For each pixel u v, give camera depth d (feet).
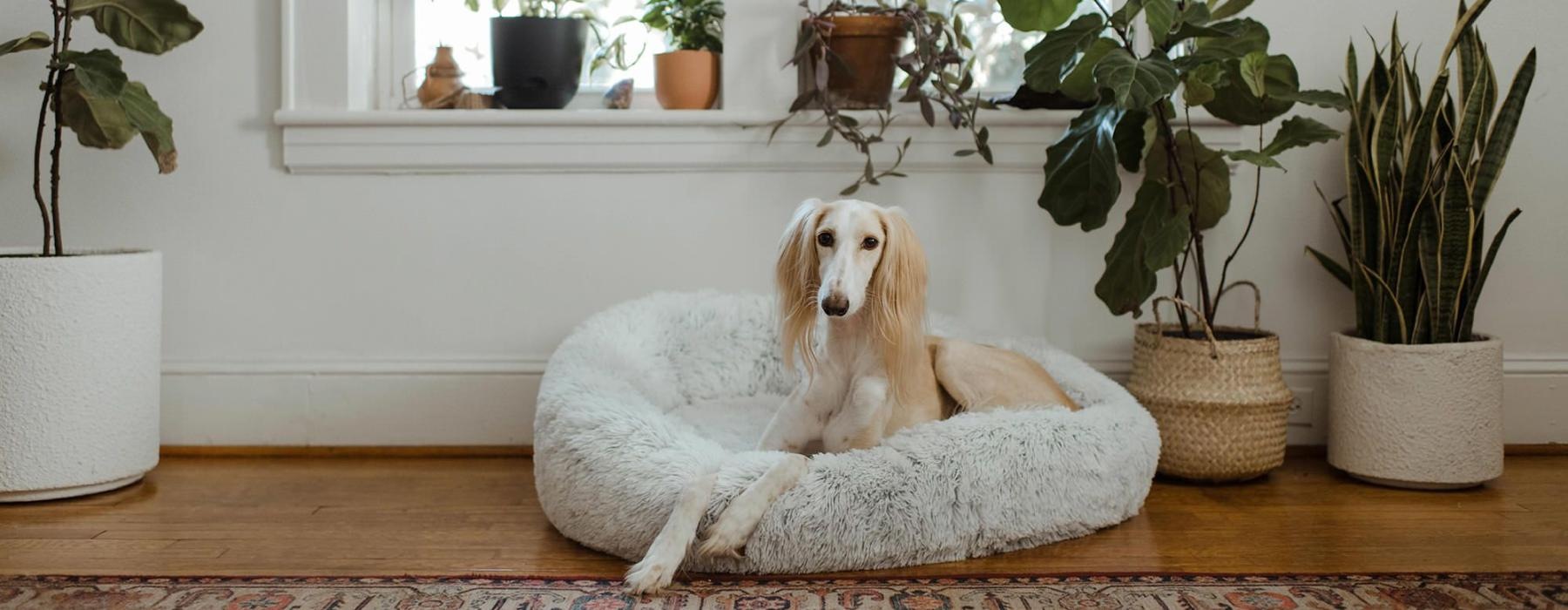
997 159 8.63
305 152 8.46
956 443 6.11
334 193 8.59
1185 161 8.06
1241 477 7.72
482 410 8.73
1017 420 6.37
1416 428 7.54
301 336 8.68
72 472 7.14
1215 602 5.45
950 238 8.76
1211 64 7.13
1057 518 6.36
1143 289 7.66
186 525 6.72
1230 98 7.73
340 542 6.41
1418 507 7.23
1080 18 7.42
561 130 8.52
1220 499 7.43
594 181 8.67
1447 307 7.71
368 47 8.98
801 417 6.63
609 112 8.46
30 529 6.61
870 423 6.40
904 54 8.97
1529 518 6.97
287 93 8.45
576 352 7.54
